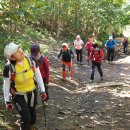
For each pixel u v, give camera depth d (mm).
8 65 3215
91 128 4617
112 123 4824
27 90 3303
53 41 16547
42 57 4977
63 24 19750
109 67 12547
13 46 3174
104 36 19016
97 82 9062
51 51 13695
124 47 17406
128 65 13156
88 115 5324
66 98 6648
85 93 7238
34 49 4805
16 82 3258
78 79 9578
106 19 18875
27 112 3303
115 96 6746
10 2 4254
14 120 4539
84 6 18875
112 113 5379
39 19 18703
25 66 3260
